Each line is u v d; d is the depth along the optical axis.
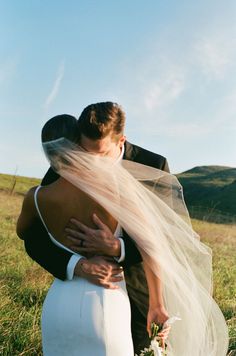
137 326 3.42
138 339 3.42
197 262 3.50
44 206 3.08
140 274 3.39
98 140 3.02
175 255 3.30
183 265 3.31
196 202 56.62
